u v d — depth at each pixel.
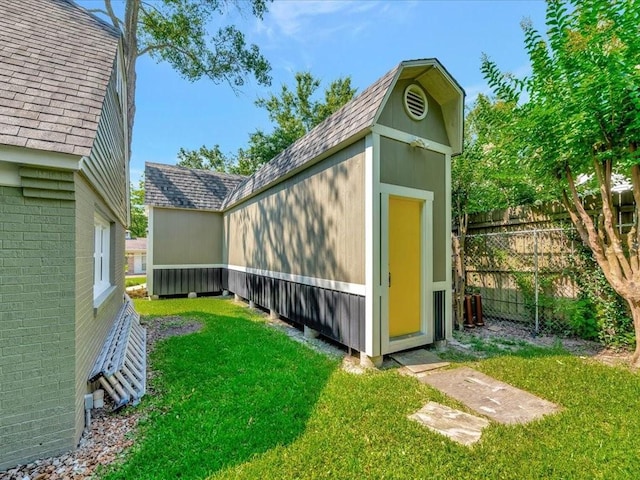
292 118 19.72
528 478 1.86
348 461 2.04
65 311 2.28
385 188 3.91
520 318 5.38
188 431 2.41
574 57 3.42
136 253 25.72
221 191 10.93
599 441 2.17
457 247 5.75
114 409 2.74
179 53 10.02
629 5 3.01
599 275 4.29
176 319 6.54
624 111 3.21
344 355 4.26
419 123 4.38
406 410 2.69
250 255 8.04
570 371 3.36
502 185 6.06
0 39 2.85
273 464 2.02
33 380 2.15
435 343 4.46
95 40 3.72
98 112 2.62
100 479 1.94
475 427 2.41
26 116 2.26
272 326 5.95
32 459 2.12
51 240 2.26
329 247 4.57
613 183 4.41
